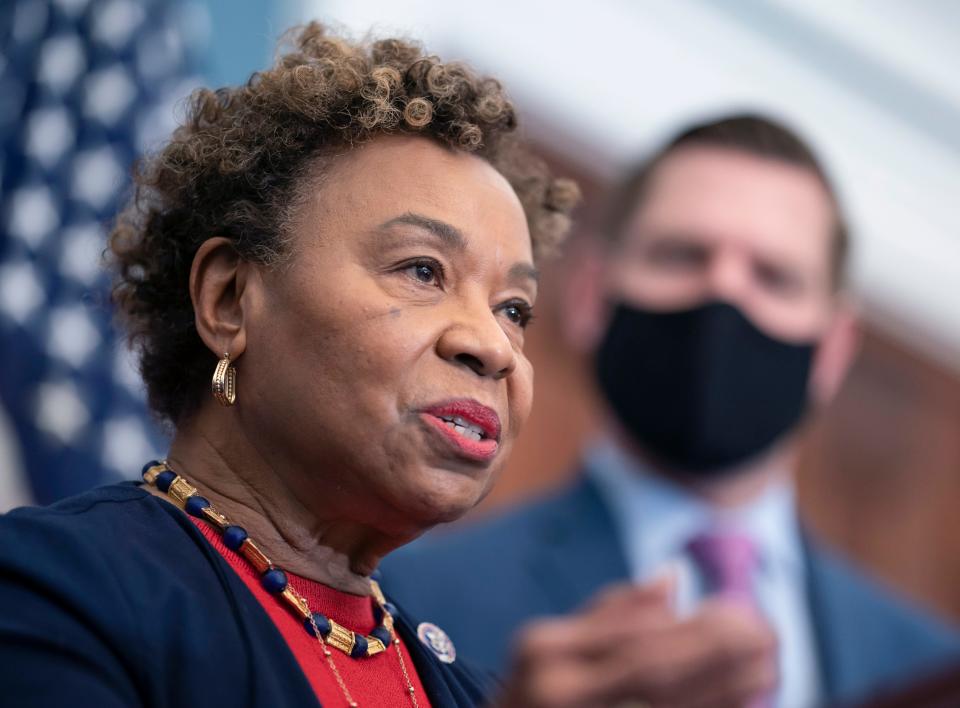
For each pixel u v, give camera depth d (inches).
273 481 65.8
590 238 160.2
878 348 188.1
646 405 149.3
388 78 68.7
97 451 126.3
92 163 135.6
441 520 64.0
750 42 191.2
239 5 157.5
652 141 179.9
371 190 66.2
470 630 133.6
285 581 63.6
